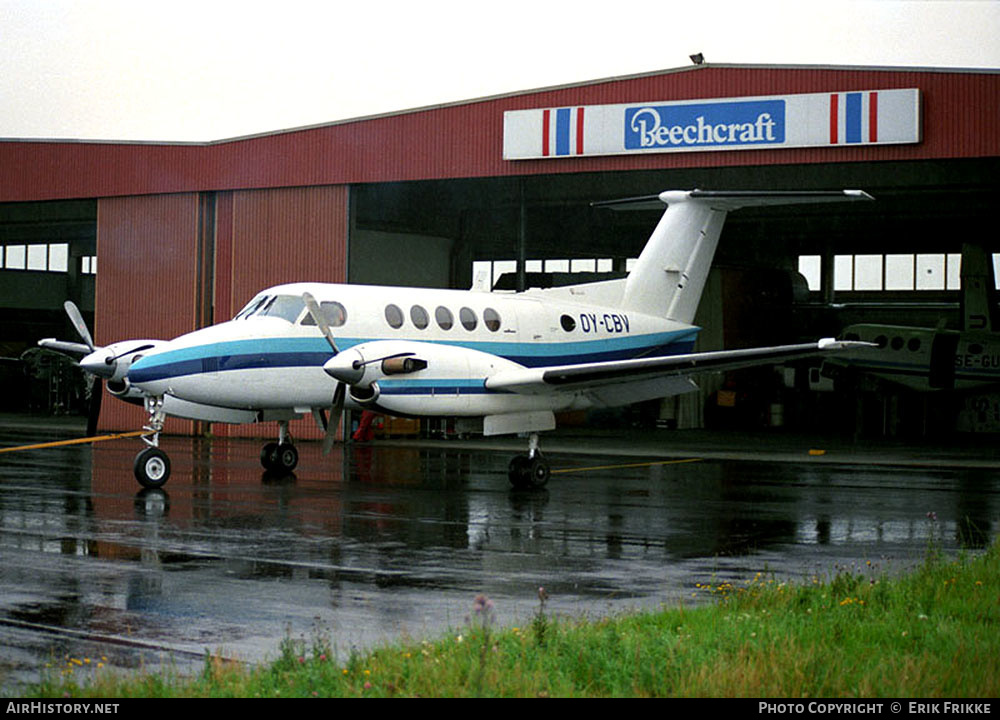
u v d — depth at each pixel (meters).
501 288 40.44
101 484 17.94
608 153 26.70
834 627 7.76
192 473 20.20
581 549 12.09
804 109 24.88
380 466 22.27
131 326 33.31
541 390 18.33
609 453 27.16
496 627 8.13
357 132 29.86
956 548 12.34
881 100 24.17
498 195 33.94
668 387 19.62
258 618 8.56
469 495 17.25
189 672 6.95
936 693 6.35
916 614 8.25
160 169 32.75
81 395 43.22
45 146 34.47
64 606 8.89
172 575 10.26
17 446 26.50
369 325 18.95
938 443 32.97
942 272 41.03
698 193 22.78
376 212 33.41
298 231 30.83
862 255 42.22
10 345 46.03
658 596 9.51
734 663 6.75
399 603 9.16
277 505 15.56
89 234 43.97
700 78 25.86
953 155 23.80
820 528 13.89
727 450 28.56
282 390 18.36
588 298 22.14
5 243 48.75
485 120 28.17
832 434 38.16
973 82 23.62
